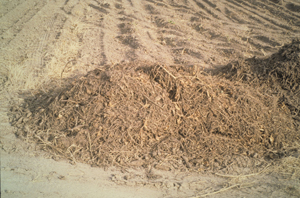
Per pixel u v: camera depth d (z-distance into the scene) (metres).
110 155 3.98
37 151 4.06
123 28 8.58
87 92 4.63
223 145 4.23
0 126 4.56
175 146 4.18
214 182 3.62
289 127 4.59
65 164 3.84
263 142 4.32
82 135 4.20
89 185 3.44
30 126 4.54
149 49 7.24
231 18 8.80
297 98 5.03
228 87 4.87
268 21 8.51
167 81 4.73
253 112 4.54
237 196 3.35
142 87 4.60
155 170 3.81
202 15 8.95
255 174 3.76
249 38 7.62
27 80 6.00
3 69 6.47
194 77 4.86
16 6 10.37
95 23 8.90
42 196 3.17
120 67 5.14
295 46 5.39
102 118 4.30
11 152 3.99
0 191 3.18
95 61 6.84
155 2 10.12
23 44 7.65
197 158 4.04
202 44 7.56
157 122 4.33
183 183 3.57
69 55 7.14
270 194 3.37
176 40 7.75
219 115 4.44
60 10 9.89
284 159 4.01
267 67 5.36
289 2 9.05
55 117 4.51
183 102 4.53
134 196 3.29
